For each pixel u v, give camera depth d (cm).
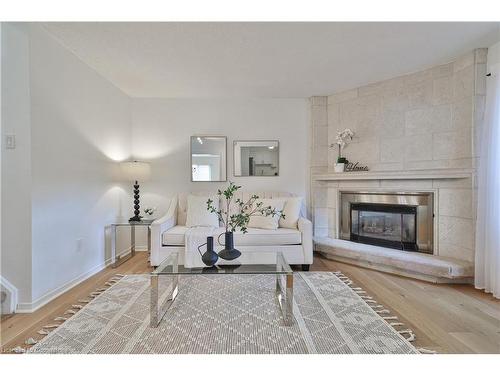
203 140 399
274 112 403
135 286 257
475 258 252
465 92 273
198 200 349
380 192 338
